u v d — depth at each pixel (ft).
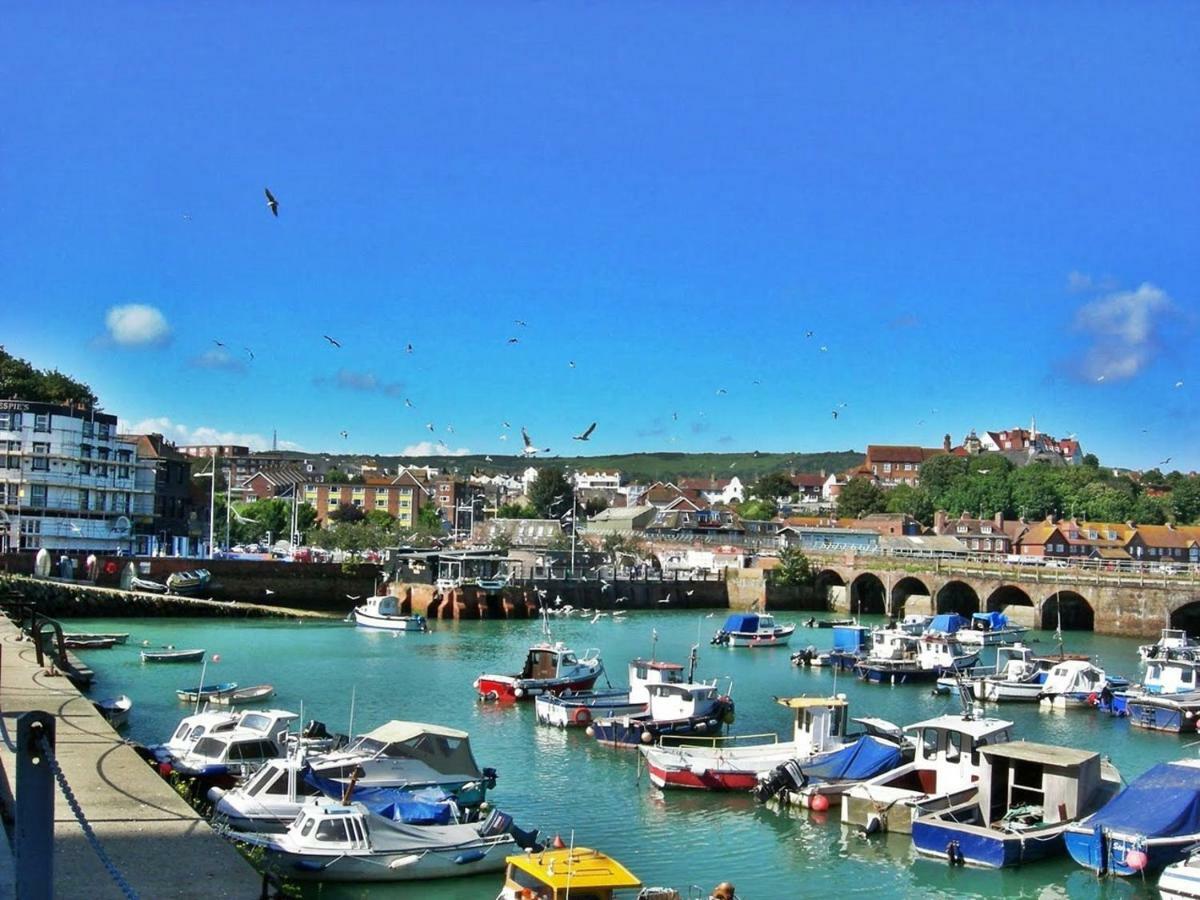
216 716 135.44
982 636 318.45
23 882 34.17
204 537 518.78
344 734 161.17
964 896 104.01
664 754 143.13
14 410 389.60
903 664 251.19
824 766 135.33
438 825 104.88
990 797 118.73
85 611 313.12
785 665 274.57
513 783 143.02
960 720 131.44
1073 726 196.65
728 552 511.40
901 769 129.08
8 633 187.21
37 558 322.14
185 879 54.39
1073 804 116.26
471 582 379.55
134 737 155.84
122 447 424.05
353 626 329.11
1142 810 110.32
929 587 407.44
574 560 485.15
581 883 82.94
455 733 125.39
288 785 107.65
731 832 122.72
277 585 363.76
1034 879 108.27
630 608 425.28
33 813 34.45
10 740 82.23
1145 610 350.84
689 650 299.58
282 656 256.93
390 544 513.45
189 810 67.00
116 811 66.03
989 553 507.71
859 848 117.60
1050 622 379.96
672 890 91.50
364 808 99.35
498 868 102.53
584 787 141.28
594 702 188.03
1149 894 104.73
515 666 250.98
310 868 94.89
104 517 413.59
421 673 236.63
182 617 327.06
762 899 102.58
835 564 444.96
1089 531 580.71
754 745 165.37
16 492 388.37
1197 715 190.08
